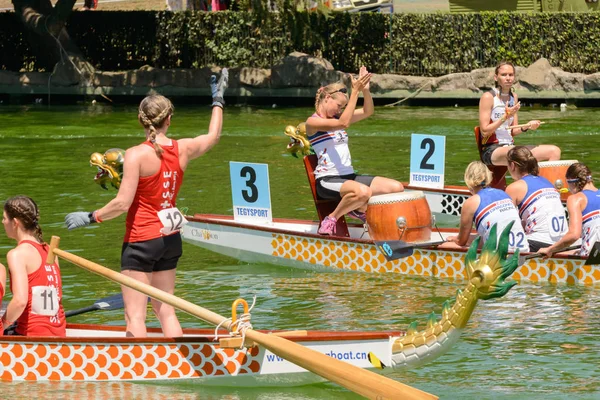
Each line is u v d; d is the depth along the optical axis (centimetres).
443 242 3027
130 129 6800
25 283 2023
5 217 2066
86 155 5506
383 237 3027
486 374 2112
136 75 8819
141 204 2077
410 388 1684
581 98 7981
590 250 2805
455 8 9431
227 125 7025
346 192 3103
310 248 3142
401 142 5922
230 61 8800
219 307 2686
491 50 8300
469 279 1867
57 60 9031
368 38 8575
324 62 8556
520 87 8125
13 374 2047
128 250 2088
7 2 12494
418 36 8469
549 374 2103
